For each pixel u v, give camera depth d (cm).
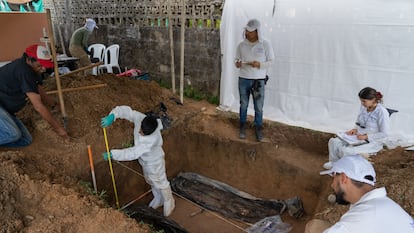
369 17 439
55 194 279
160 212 424
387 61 441
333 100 499
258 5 531
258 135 488
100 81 523
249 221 404
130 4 759
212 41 625
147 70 788
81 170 364
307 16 489
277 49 531
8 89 337
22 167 306
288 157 461
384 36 434
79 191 314
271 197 455
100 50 812
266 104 571
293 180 445
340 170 181
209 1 604
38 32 877
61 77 507
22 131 365
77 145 388
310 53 501
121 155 348
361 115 393
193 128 518
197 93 678
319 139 476
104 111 456
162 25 709
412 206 281
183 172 513
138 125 376
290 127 509
